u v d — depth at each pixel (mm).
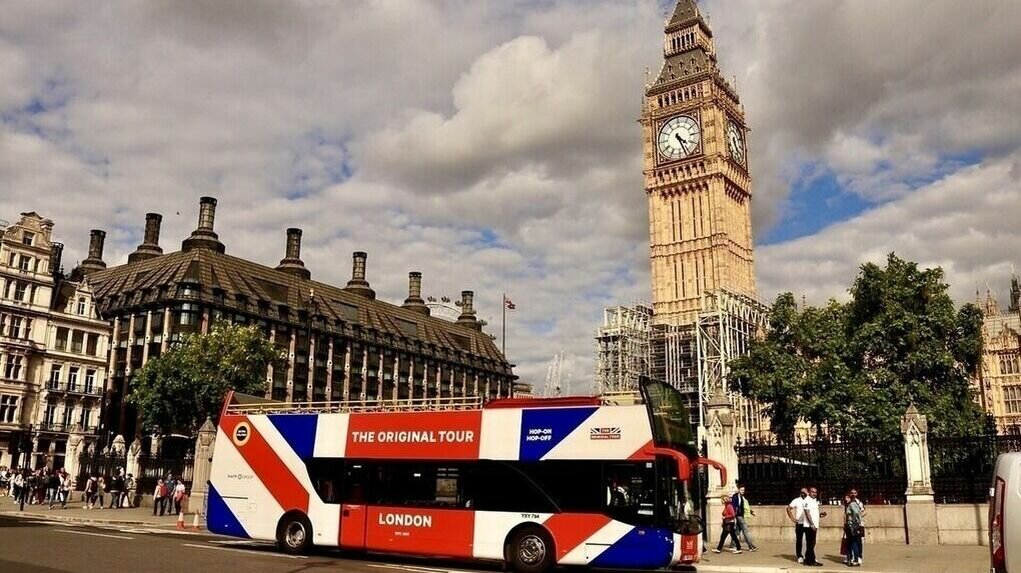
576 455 21359
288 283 114750
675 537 20156
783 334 51844
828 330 49344
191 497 38062
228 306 98750
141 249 112438
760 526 31188
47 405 79062
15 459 75000
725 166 121125
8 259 77312
